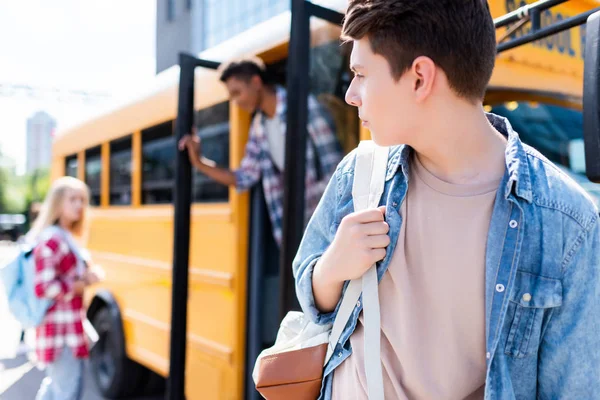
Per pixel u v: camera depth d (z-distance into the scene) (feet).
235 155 10.82
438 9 3.15
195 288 12.02
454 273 3.23
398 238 3.45
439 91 3.24
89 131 17.89
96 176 17.39
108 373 15.53
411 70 3.23
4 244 96.37
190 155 10.12
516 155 3.18
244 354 10.53
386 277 3.51
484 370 3.23
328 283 3.68
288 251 7.63
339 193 3.94
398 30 3.20
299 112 7.63
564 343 3.04
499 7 7.24
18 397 17.42
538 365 3.17
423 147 3.38
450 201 3.30
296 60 7.66
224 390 10.78
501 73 7.77
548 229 3.05
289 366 3.91
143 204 14.14
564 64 8.46
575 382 3.03
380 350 3.52
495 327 3.07
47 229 11.51
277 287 11.03
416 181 3.52
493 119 3.64
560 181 3.17
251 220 10.83
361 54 3.39
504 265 3.07
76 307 11.53
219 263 11.24
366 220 3.46
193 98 10.38
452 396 3.27
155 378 15.40
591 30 4.38
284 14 10.17
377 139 3.45
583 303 3.03
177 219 10.14
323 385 3.88
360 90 3.46
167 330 12.56
